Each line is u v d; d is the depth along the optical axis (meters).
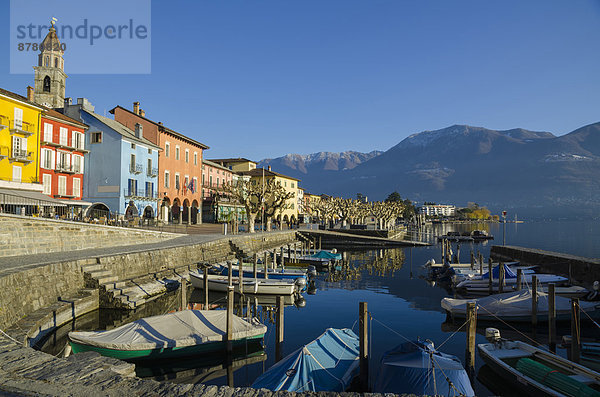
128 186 49.62
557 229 170.38
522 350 14.49
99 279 22.92
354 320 22.42
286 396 7.96
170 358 14.73
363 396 8.12
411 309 25.48
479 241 95.50
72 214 41.34
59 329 18.86
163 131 58.06
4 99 35.44
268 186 62.72
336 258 48.34
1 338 10.20
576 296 26.42
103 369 8.48
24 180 37.69
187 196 64.62
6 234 24.22
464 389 11.16
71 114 49.94
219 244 42.50
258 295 29.08
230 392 7.97
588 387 10.85
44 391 7.22
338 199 98.69
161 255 31.48
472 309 13.45
